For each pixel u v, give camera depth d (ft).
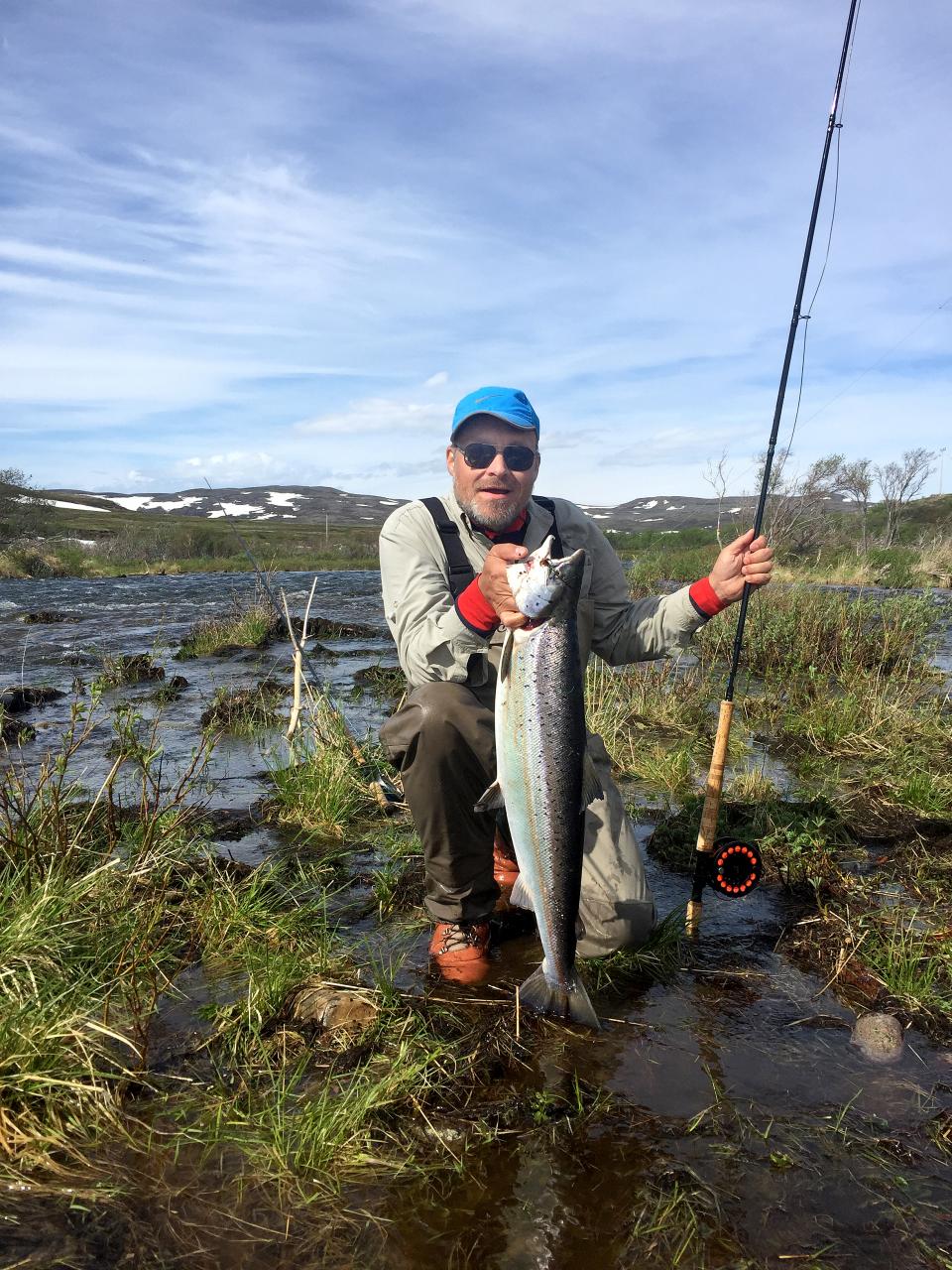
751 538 10.94
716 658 33.27
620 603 12.32
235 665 34.99
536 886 8.83
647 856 14.53
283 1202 6.65
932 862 13.62
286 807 16.05
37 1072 7.55
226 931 10.73
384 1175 7.00
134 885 11.37
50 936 9.36
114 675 30.32
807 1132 7.53
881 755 20.04
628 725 22.95
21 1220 6.25
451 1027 9.06
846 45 11.25
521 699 8.86
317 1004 9.25
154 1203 6.57
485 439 11.05
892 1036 8.96
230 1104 7.59
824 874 13.09
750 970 10.56
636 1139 7.44
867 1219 6.56
